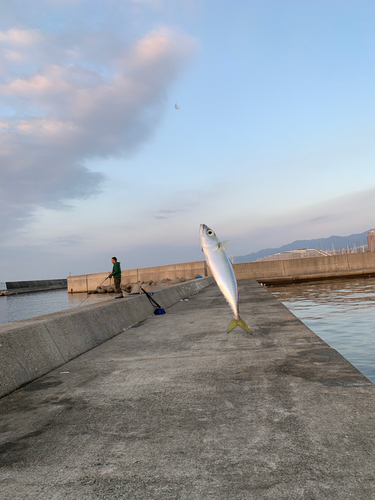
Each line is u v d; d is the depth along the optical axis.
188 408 2.89
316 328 9.33
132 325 7.91
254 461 2.00
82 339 5.61
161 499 1.70
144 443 2.33
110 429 2.59
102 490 1.81
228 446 2.21
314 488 1.71
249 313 8.26
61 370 4.45
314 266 32.50
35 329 4.65
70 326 5.51
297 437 2.27
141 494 1.75
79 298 41.78
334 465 1.91
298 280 32.03
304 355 4.29
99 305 7.18
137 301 9.09
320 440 2.21
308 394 3.02
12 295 71.31
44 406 3.19
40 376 4.21
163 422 2.65
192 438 2.35
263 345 4.97
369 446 2.10
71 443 2.40
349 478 1.78
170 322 7.98
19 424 2.81
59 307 31.98
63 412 3.01
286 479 1.80
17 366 3.96
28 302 42.00
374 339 7.46
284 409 2.74
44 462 2.15
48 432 2.61
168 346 5.41
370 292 18.28
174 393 3.28
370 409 2.64
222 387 3.35
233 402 2.96
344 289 21.31
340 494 1.66
